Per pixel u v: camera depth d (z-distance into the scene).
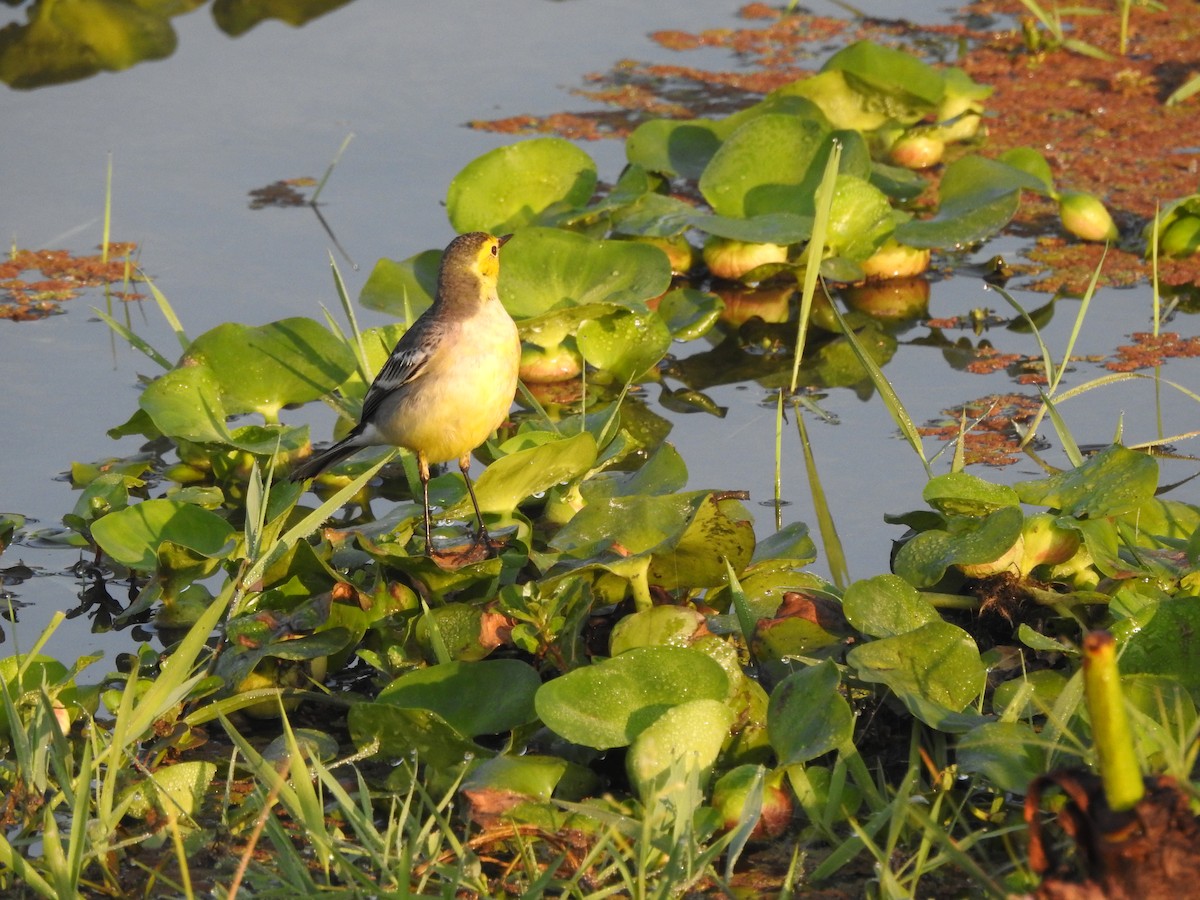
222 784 8.07
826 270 14.52
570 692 7.57
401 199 16.72
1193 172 16.69
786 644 8.34
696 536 8.54
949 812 7.28
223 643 8.93
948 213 14.90
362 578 9.74
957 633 7.74
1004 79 19.72
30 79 20.47
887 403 10.33
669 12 23.20
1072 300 14.26
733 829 6.97
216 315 14.14
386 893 6.45
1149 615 7.87
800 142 15.02
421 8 23.66
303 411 13.23
